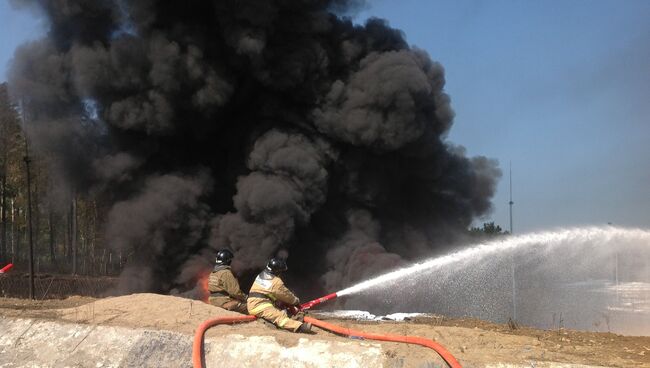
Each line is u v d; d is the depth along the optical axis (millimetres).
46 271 35656
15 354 7699
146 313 8352
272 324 7898
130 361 7078
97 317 8281
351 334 7344
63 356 7445
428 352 6484
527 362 6207
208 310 8398
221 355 7016
